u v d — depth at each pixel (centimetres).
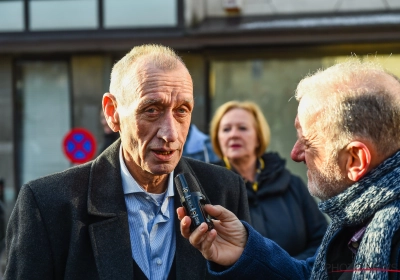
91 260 171
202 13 758
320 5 742
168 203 181
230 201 195
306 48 720
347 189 144
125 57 171
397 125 140
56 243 170
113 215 174
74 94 764
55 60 784
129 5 764
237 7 737
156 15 759
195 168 196
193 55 738
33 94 795
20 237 169
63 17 776
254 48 731
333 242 156
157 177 175
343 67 151
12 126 788
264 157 311
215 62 744
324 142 147
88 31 771
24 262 167
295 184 300
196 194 158
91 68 759
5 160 795
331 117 145
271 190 290
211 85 749
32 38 760
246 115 314
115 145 184
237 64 742
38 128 797
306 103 151
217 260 163
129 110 164
